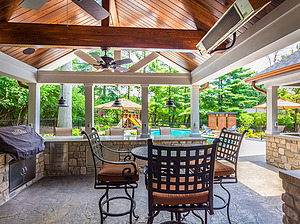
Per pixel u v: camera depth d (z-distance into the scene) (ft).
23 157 10.30
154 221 8.31
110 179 6.99
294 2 6.14
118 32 10.62
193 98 17.70
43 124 32.55
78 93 52.54
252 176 14.37
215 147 4.95
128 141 15.11
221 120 35.99
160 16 12.69
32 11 11.08
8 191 10.45
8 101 32.76
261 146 26.40
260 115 42.91
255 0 5.51
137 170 7.35
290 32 6.41
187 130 36.78
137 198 10.64
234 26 6.78
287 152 15.87
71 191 11.64
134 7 13.24
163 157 4.82
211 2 8.71
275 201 10.22
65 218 8.50
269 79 17.24
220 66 11.85
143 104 17.04
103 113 51.75
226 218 8.51
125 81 16.90
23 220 8.32
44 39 10.24
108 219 8.45
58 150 14.76
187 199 5.04
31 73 15.33
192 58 14.38
